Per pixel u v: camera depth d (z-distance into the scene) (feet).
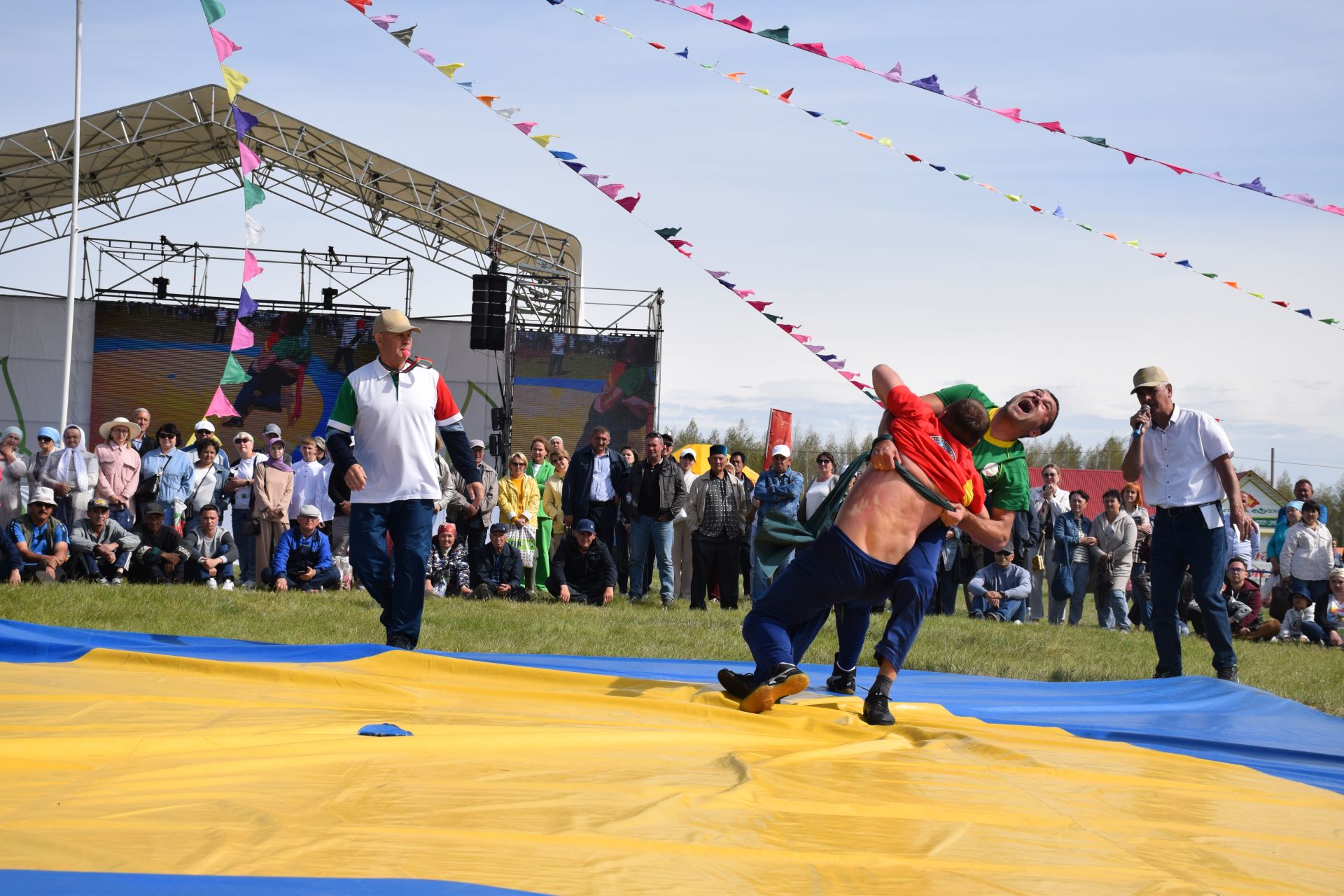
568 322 91.45
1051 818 9.57
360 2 20.24
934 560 16.06
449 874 6.82
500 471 73.31
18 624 18.95
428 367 20.98
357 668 17.24
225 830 7.45
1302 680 28.96
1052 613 48.06
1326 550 45.14
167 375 82.23
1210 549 23.36
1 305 81.41
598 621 33.68
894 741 13.15
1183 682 20.68
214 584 39.37
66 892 6.15
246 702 13.38
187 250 84.69
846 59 19.74
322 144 81.66
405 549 20.38
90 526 38.22
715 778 10.32
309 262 85.81
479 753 10.81
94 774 8.93
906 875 7.47
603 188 20.58
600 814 8.49
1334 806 11.22
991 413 17.10
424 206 86.02
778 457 43.57
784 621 16.08
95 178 86.02
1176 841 9.00
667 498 44.42
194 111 79.36
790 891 6.98
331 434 20.39
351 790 8.78
